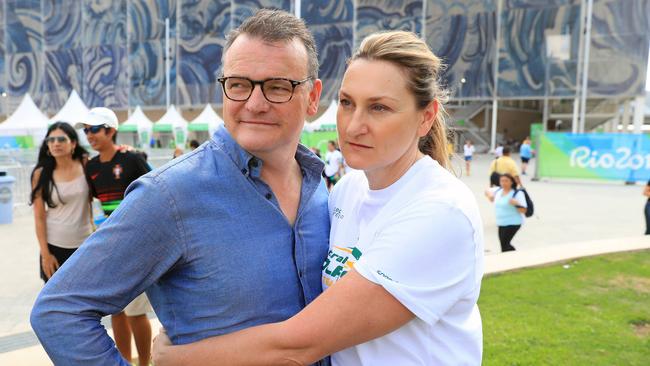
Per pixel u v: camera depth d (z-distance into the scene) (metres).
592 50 27.50
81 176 3.83
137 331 3.28
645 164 16.27
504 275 5.50
